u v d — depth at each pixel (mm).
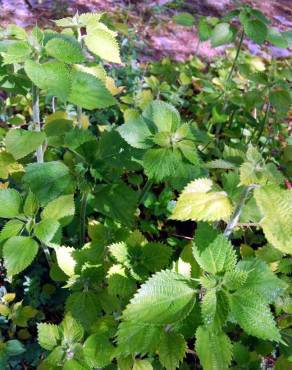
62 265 494
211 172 713
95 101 469
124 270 475
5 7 1080
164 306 357
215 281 361
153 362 484
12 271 446
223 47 1153
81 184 495
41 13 1096
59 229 469
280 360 478
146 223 681
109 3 1194
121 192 515
